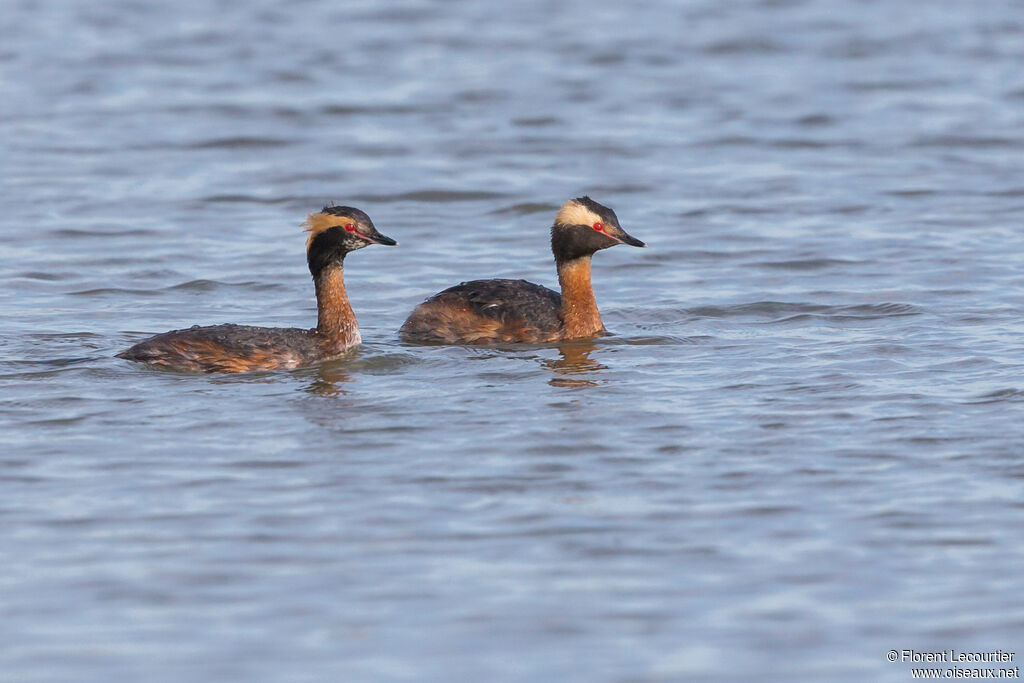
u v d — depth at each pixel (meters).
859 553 12.89
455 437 15.61
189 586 12.32
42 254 23.97
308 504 13.89
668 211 26.94
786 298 21.59
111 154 30.39
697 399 16.81
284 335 18.22
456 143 31.58
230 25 41.75
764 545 13.05
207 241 24.97
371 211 27.20
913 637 11.52
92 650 11.31
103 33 40.81
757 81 36.38
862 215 26.47
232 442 15.45
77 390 16.95
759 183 28.66
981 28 41.12
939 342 19.00
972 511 13.66
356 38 40.34
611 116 33.62
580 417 16.20
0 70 36.84
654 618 11.83
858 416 16.12
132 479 14.47
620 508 13.80
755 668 11.10
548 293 19.95
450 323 19.34
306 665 11.11
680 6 44.09
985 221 25.92
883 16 42.66
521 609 11.95
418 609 11.96
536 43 39.84
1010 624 11.71
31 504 13.87
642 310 21.06
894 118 33.16
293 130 32.44
